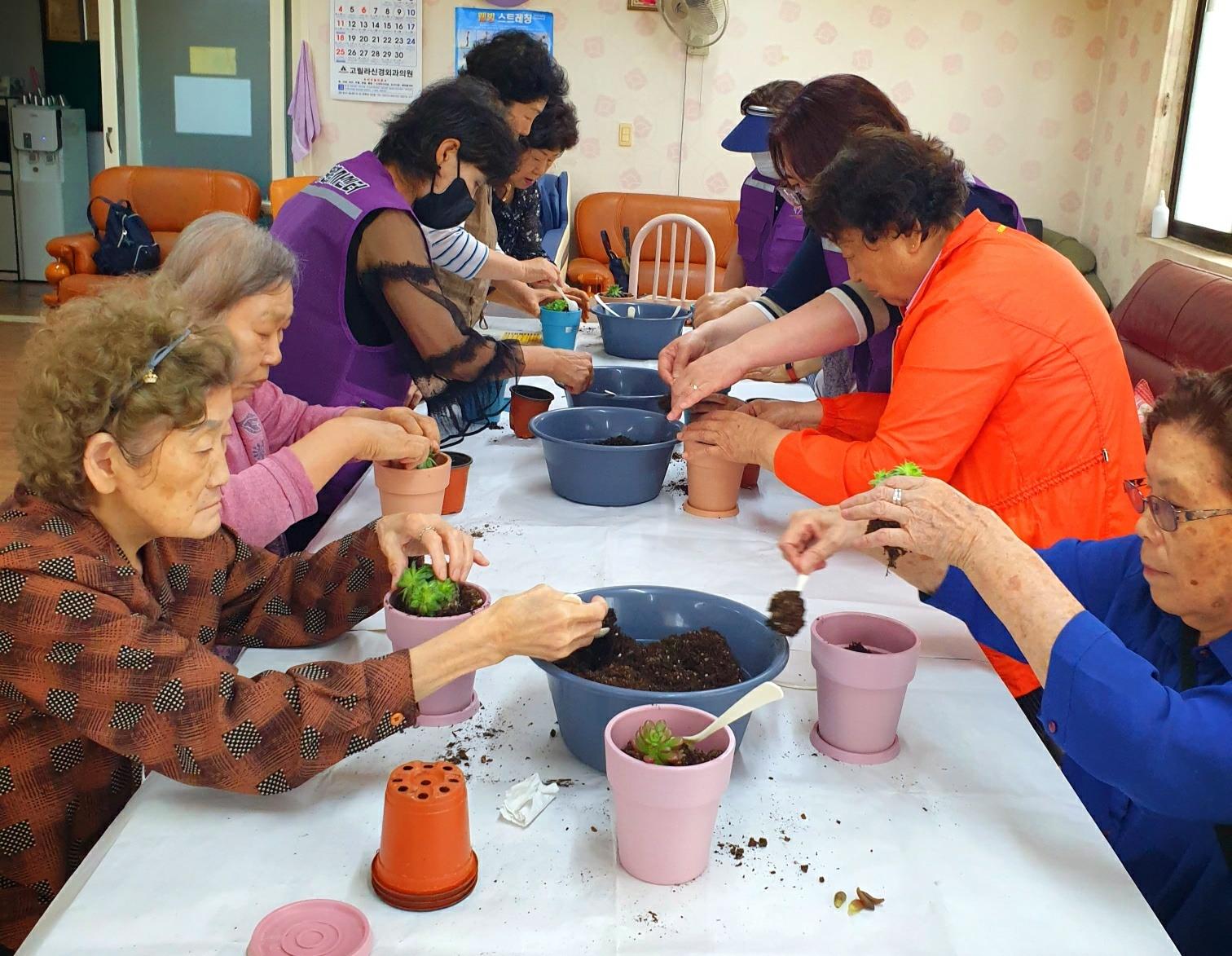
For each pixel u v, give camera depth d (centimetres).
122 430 97
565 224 612
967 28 609
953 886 99
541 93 246
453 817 92
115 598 101
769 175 303
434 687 111
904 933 92
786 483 171
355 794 108
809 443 167
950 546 114
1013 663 153
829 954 89
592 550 172
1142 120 551
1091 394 151
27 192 768
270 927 87
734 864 100
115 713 99
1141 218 548
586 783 112
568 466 191
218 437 104
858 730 118
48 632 97
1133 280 555
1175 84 528
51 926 90
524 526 182
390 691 109
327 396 201
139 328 98
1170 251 510
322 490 204
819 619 125
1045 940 93
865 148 153
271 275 151
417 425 177
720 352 184
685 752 98
